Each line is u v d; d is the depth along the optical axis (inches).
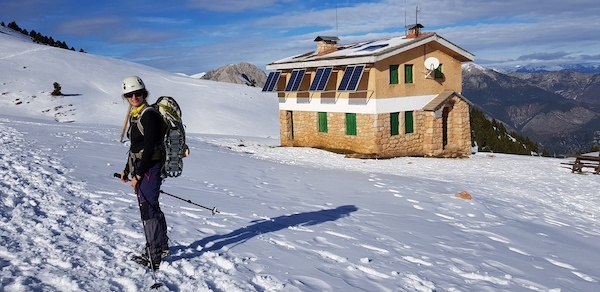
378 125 1038.4
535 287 238.8
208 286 182.2
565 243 376.8
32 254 196.7
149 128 187.9
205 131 2006.6
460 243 318.0
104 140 808.3
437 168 919.0
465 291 216.2
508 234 376.5
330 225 321.7
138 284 178.1
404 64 1072.2
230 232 269.1
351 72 1021.8
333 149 1139.3
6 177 351.3
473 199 525.0
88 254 204.2
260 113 2458.2
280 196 438.0
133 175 195.3
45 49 3063.5
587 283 263.0
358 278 214.2
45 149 555.8
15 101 2110.0
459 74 1177.4
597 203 639.8
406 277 224.2
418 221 381.1
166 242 204.8
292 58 1283.2
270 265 215.8
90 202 307.7
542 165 1000.9
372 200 466.3
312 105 1193.4
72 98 2255.2
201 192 403.2
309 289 191.5
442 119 1146.0
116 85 2618.1
